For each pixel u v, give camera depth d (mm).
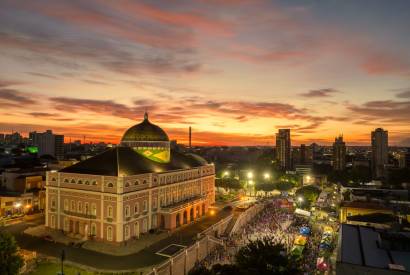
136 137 95875
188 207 93500
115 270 58938
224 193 149500
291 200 132375
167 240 76750
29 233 78750
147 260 64000
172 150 115875
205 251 76562
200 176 111188
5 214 90250
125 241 72500
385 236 41969
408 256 38594
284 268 43656
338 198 131250
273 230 93312
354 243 43188
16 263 48594
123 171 76750
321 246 73312
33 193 97688
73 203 77938
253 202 125250
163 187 87875
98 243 71750
